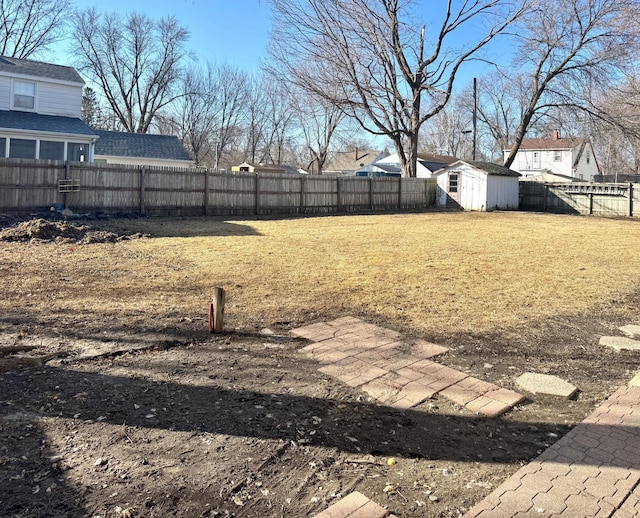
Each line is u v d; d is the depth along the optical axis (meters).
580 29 22.78
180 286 5.89
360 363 3.62
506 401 3.03
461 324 4.63
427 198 24.12
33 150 17.81
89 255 7.71
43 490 1.99
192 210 15.77
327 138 39.34
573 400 3.10
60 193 13.16
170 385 3.12
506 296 5.70
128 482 2.08
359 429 2.65
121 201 14.27
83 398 2.87
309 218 16.48
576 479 2.20
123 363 3.46
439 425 2.72
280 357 3.71
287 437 2.53
